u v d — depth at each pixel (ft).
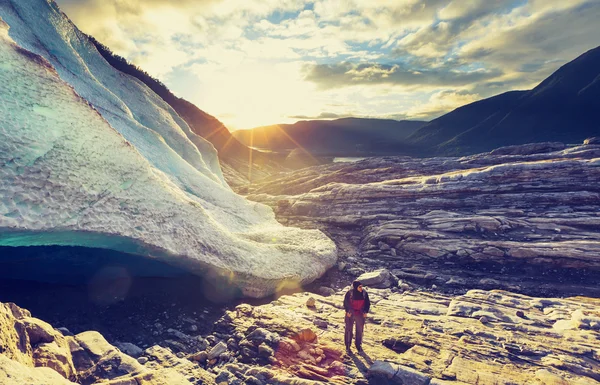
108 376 18.67
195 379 22.02
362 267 58.95
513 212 63.82
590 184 64.18
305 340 27.66
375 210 77.56
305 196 93.66
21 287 33.60
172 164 72.38
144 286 39.24
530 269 51.29
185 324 33.83
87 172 33.88
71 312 31.78
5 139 28.50
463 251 56.49
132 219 34.99
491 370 23.02
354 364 24.02
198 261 38.11
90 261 35.55
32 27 66.33
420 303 39.42
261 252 49.19
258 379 22.18
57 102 36.68
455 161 98.02
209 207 65.62
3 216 24.89
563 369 23.16
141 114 97.19
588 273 48.21
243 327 31.42
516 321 32.42
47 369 15.38
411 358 24.62
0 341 14.64
